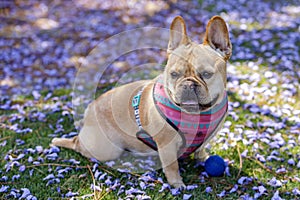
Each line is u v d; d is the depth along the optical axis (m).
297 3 3.29
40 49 2.75
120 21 3.17
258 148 1.68
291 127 1.79
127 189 1.53
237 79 2.14
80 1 3.77
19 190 1.52
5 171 1.62
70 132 1.83
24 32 3.10
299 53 2.39
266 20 2.98
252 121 1.85
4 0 3.72
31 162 1.65
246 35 2.71
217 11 3.19
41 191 1.53
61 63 2.50
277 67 2.26
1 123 1.90
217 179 1.55
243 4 3.32
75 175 1.59
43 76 2.37
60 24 3.23
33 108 2.02
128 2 3.61
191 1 3.45
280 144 1.68
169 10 3.30
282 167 1.59
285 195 1.48
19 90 2.22
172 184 1.52
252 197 1.47
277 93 2.04
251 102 1.98
